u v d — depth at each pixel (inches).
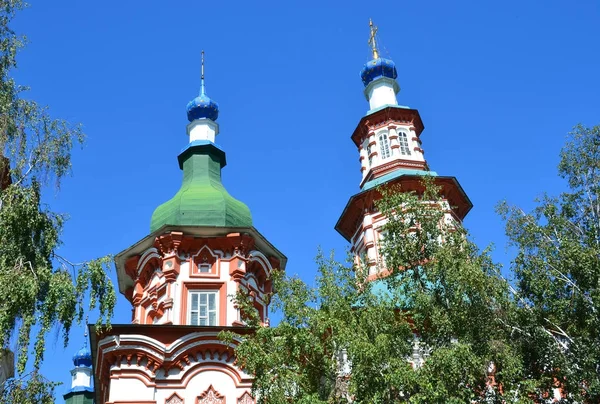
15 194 861.2
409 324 875.4
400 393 844.0
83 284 855.1
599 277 844.6
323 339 841.5
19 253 834.2
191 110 1627.7
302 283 880.3
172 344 1131.9
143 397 1092.5
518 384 804.6
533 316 869.8
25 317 780.0
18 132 907.4
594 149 974.4
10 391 776.3
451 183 1416.1
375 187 1416.1
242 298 975.6
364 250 1402.6
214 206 1363.2
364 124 1611.7
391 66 1705.2
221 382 1126.4
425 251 903.1
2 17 992.2
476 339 835.4
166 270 1290.6
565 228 928.3
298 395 809.5
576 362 844.6
